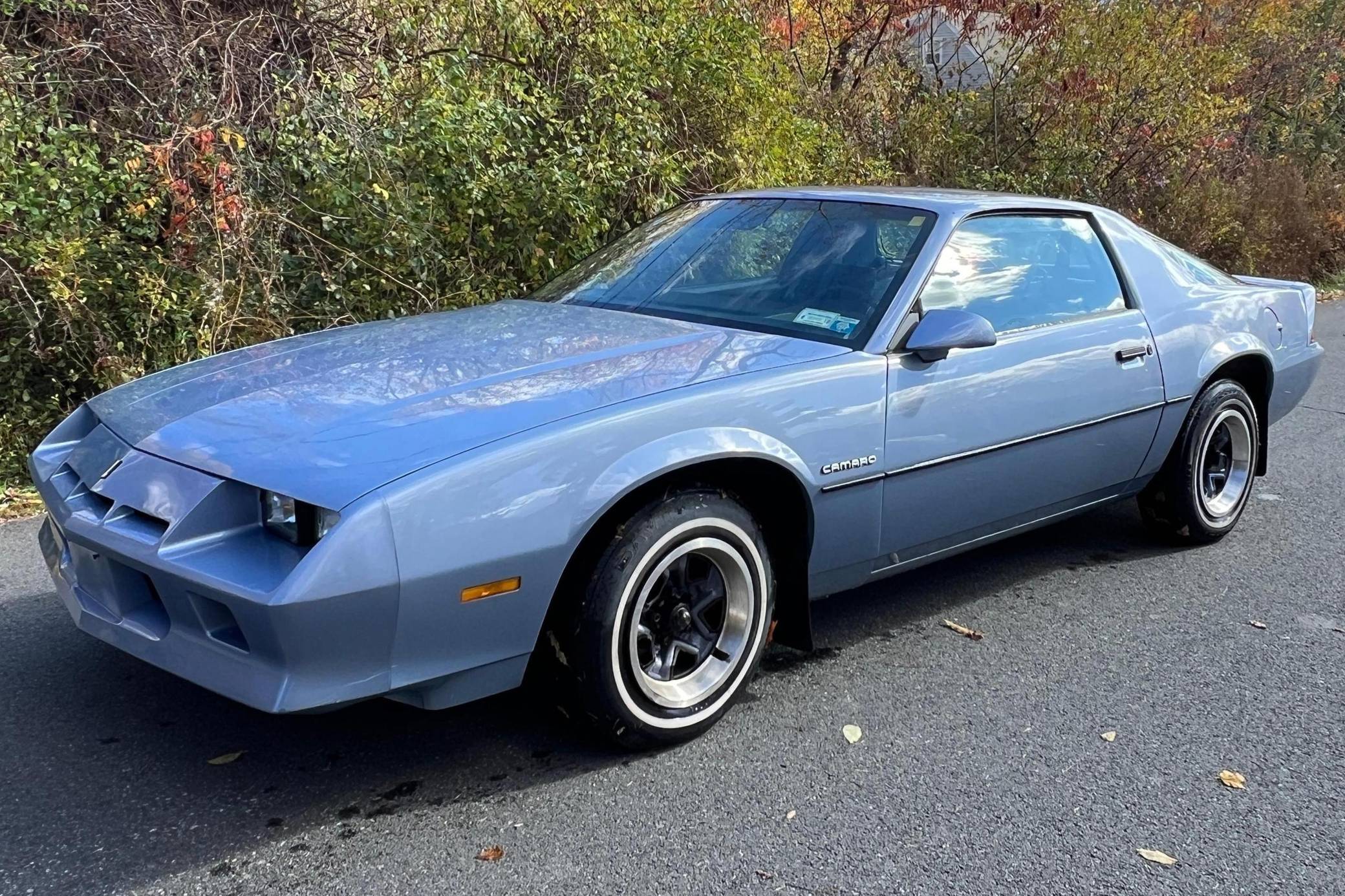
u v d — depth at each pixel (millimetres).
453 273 6836
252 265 6035
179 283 5848
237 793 2654
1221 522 4762
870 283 3447
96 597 2658
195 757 2812
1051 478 3855
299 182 6559
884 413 3184
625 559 2668
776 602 3275
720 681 2982
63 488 2785
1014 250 3826
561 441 2549
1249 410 4801
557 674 2744
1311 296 5301
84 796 2615
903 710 3205
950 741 3031
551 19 7516
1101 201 12859
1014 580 4355
